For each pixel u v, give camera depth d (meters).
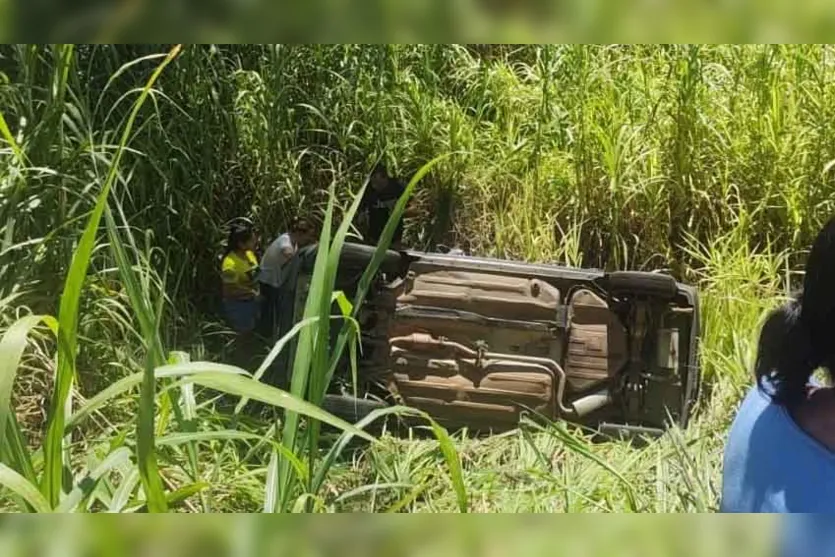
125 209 5.11
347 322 2.41
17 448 1.83
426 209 6.46
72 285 1.74
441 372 4.46
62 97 3.96
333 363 2.34
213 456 3.36
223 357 5.10
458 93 7.30
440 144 6.57
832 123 5.88
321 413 1.77
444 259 4.59
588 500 3.29
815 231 5.70
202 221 5.61
